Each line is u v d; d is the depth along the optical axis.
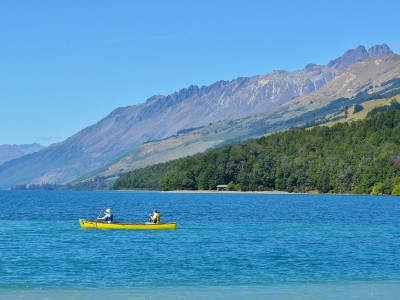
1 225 127.44
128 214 171.50
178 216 157.88
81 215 165.88
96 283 62.47
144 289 59.84
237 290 59.69
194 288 60.44
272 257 80.19
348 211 180.50
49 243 93.94
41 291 58.53
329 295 58.03
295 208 197.50
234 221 140.38
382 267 72.88
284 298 56.62
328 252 85.12
